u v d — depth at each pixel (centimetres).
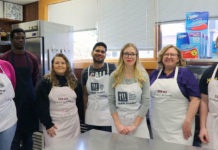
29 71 239
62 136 215
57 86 218
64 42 326
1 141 183
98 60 234
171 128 189
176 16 278
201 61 207
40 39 294
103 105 233
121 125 187
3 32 365
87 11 350
